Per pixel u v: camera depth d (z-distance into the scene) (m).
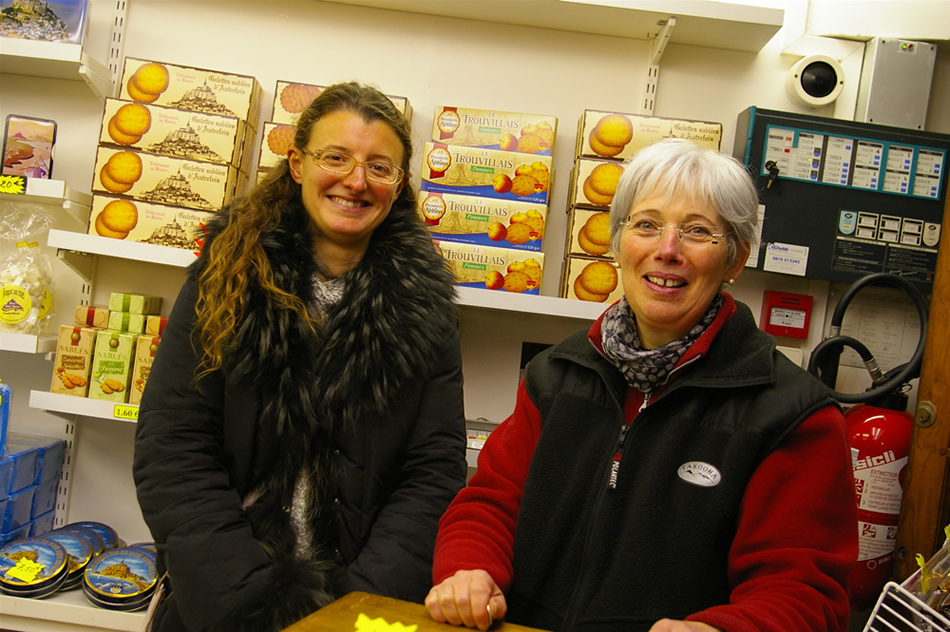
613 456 0.90
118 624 1.54
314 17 1.89
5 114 1.87
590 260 1.64
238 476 1.17
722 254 0.87
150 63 1.68
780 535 0.78
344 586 1.07
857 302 1.88
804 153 1.76
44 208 1.88
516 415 1.05
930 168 1.77
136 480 1.12
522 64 1.90
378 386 1.15
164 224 1.61
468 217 1.63
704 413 0.87
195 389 1.14
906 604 1.00
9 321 1.66
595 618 0.85
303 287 1.20
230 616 1.00
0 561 1.55
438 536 0.99
